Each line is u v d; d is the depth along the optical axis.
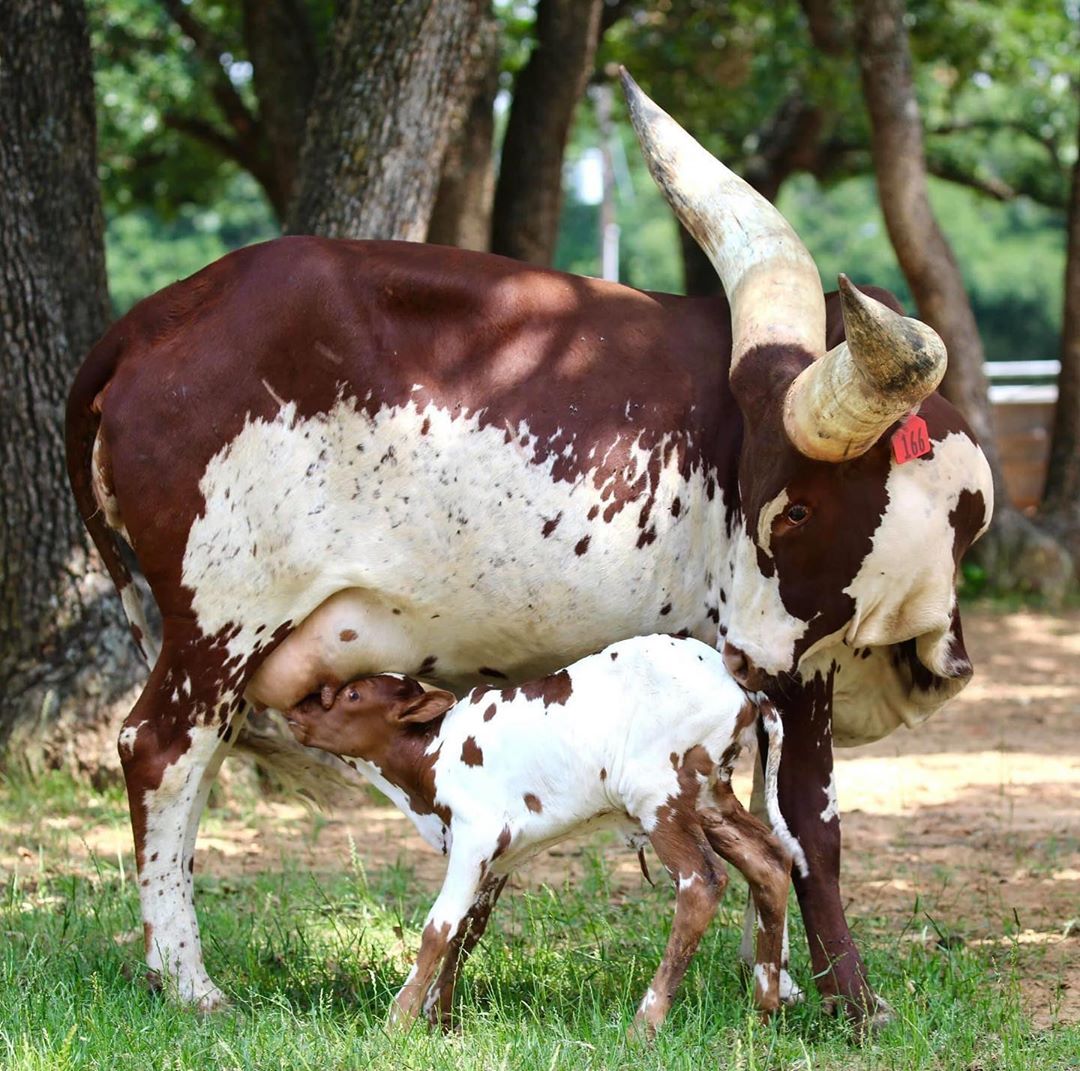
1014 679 16.09
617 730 6.04
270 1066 5.56
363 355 6.53
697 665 6.06
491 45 16.19
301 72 16.95
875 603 6.23
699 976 6.62
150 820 6.69
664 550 6.52
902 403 5.48
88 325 11.17
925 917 8.01
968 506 6.34
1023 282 62.53
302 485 6.54
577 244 67.44
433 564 6.55
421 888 8.67
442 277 6.61
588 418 6.50
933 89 31.03
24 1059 5.53
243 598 6.61
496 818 6.16
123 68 22.41
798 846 6.42
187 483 6.60
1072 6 27.44
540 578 6.51
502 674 6.93
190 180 25.95
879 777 11.97
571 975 6.85
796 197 67.50
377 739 6.45
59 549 10.87
